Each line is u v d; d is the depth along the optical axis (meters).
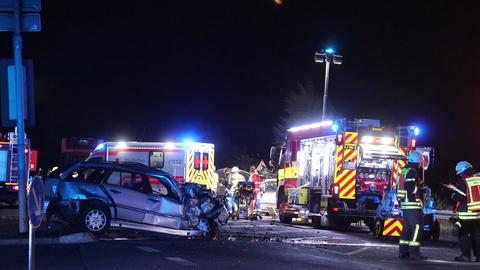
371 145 20.00
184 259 11.52
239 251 13.04
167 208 15.48
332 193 19.97
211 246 13.82
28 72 14.38
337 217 20.41
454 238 20.45
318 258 12.41
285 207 23.23
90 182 15.24
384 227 17.67
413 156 13.12
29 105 14.40
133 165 15.61
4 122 14.34
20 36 14.16
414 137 20.12
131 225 15.20
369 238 18.14
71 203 15.00
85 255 11.75
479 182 13.00
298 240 16.47
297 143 23.50
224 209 16.45
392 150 19.84
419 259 12.87
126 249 12.75
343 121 19.95
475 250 12.99
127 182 15.61
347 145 19.94
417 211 12.88
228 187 28.39
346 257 12.86
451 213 22.41
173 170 26.39
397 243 16.69
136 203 15.23
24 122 14.30
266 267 10.92
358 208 20.06
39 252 12.10
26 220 14.41
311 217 21.45
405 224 12.95
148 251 12.51
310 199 21.59
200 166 26.58
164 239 15.36
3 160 27.61
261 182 26.88
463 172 13.16
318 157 21.59
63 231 15.00
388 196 17.92
